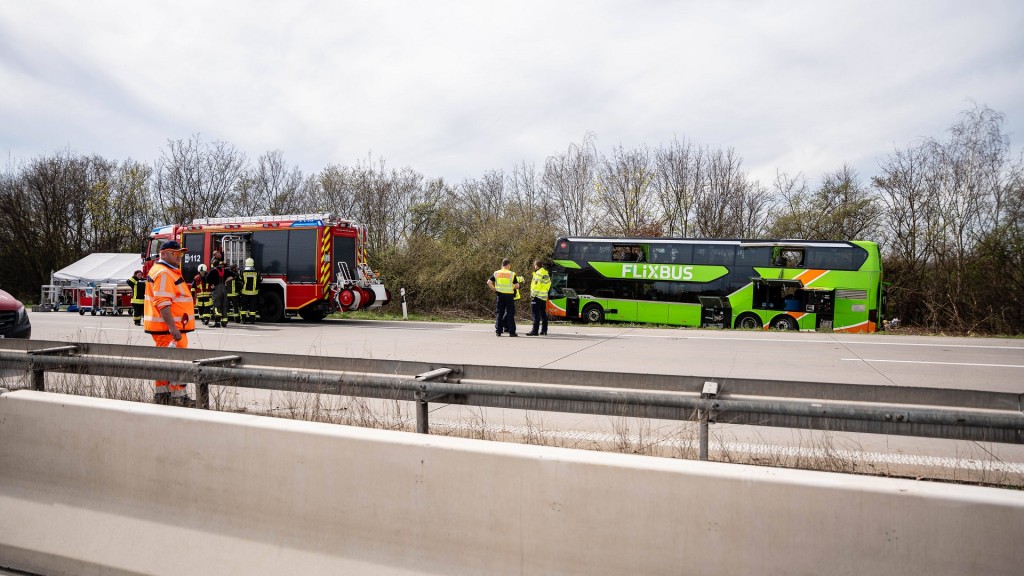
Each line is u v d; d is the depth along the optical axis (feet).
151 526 10.78
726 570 7.52
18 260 128.98
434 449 9.06
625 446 16.31
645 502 7.92
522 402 13.32
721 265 73.97
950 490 6.81
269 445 10.12
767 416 12.03
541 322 51.34
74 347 20.75
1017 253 75.31
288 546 9.83
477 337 50.14
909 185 86.94
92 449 11.47
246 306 62.69
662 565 7.79
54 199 130.21
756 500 7.45
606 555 8.05
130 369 18.04
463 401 13.84
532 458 8.51
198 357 19.12
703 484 7.67
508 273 50.21
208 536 10.36
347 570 9.36
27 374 20.15
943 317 79.41
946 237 83.76
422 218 112.88
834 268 70.23
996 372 32.42
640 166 112.68
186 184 127.95
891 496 6.95
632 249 77.41
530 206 106.52
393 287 97.86
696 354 39.32
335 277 64.13
